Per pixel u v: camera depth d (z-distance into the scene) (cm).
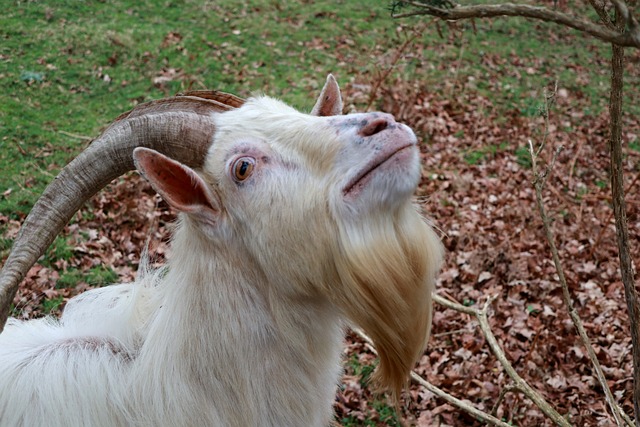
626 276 113
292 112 107
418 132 349
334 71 398
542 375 192
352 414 175
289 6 475
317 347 111
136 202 244
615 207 112
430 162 326
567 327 214
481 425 176
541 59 477
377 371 120
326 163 102
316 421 114
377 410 178
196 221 106
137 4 434
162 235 234
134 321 114
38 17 395
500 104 400
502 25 512
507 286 236
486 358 199
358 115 103
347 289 104
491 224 279
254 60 397
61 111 316
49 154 277
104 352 110
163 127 105
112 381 108
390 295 104
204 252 108
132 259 221
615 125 109
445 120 368
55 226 103
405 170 101
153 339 108
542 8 85
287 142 104
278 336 109
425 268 108
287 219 103
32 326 119
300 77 386
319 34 443
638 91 459
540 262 252
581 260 256
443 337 209
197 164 107
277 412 110
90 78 348
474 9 91
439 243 113
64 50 365
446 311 220
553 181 324
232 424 108
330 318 112
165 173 102
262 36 425
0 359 111
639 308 114
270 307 108
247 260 107
